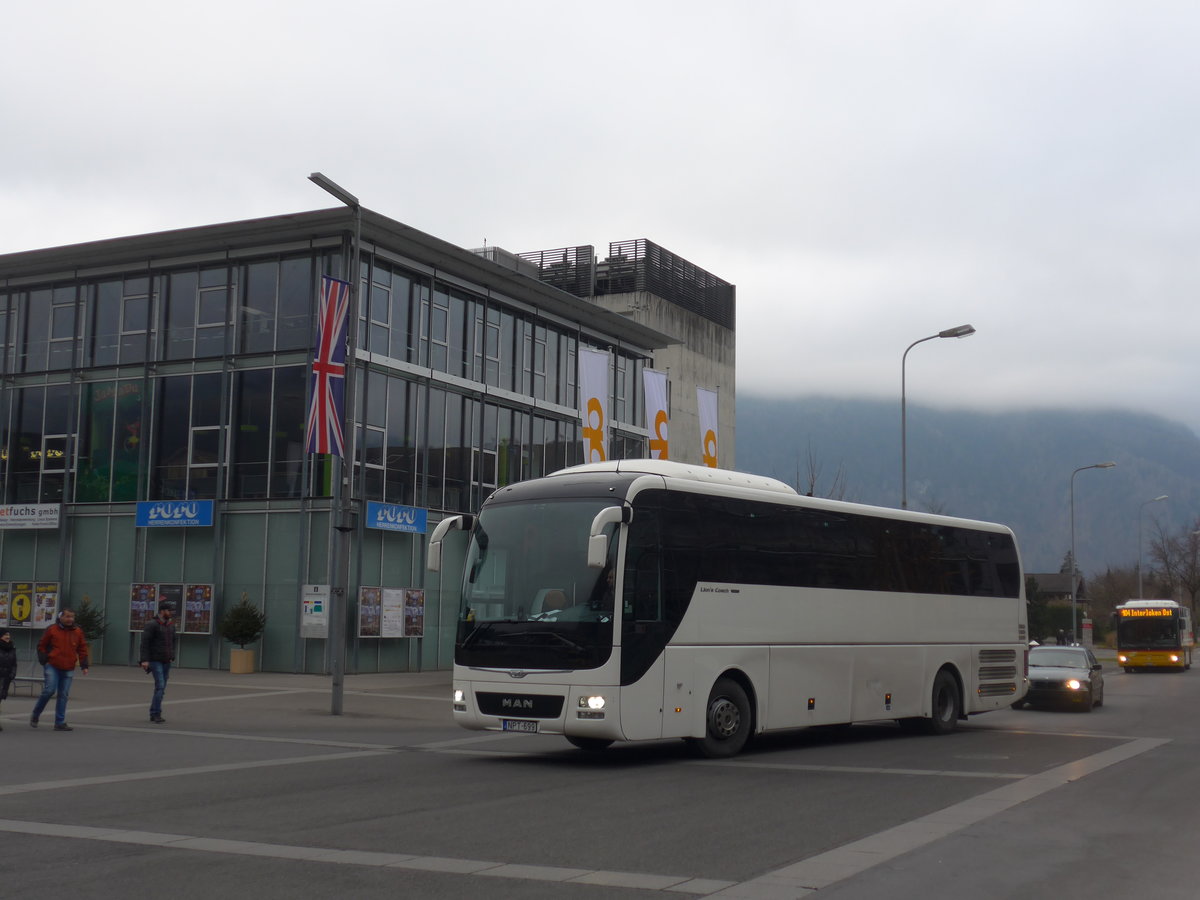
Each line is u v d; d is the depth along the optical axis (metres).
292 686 29.64
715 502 16.19
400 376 36.69
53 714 21.66
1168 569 96.88
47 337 39.31
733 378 68.00
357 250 24.47
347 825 10.03
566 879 7.91
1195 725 23.33
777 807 11.29
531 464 42.84
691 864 8.48
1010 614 22.64
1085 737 20.06
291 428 35.09
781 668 16.91
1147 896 7.64
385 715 22.84
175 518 36.03
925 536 20.58
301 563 34.41
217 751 16.16
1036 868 8.47
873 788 12.78
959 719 22.66
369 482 35.22
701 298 66.62
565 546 14.80
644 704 14.52
